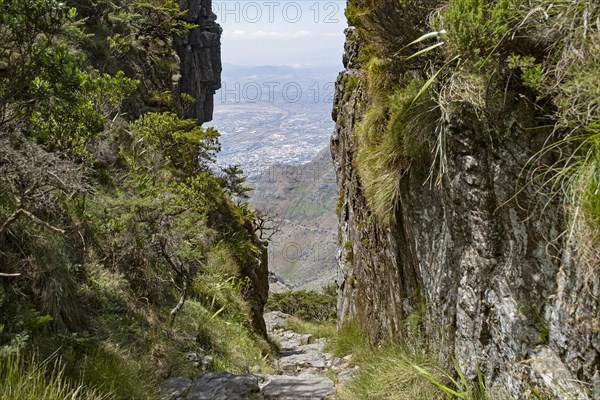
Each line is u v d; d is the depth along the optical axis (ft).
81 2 49.32
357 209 30.73
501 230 12.87
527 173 11.65
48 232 17.61
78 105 16.20
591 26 10.05
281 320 75.36
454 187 14.19
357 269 30.50
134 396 15.81
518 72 11.85
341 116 35.86
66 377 14.05
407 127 16.60
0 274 12.66
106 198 25.67
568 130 10.57
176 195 34.37
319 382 20.86
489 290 13.07
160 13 66.54
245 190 61.46
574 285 10.20
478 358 13.35
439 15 14.07
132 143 39.78
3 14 11.90
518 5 11.27
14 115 14.37
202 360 23.24
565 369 10.42
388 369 17.87
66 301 17.19
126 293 22.61
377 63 20.38
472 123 13.15
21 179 14.99
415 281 19.65
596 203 8.96
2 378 11.05
